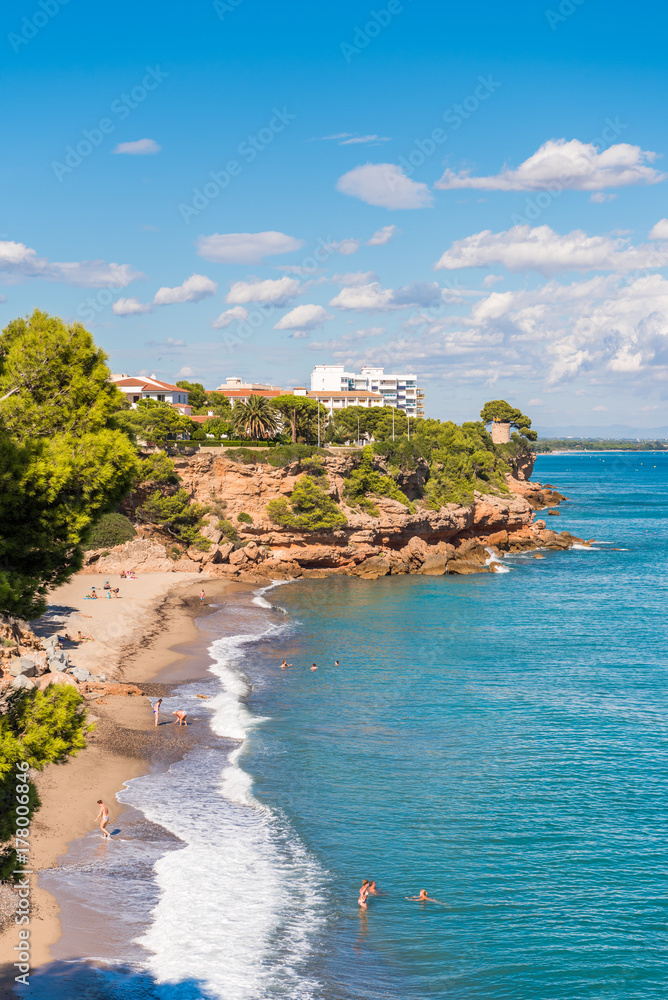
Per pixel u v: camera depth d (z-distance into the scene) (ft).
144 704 159.63
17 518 61.36
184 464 349.82
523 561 404.36
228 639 225.56
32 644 177.37
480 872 101.09
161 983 74.90
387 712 163.22
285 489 356.38
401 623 253.44
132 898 89.66
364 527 355.15
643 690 181.06
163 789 120.26
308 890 94.99
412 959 83.05
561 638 233.76
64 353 71.05
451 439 520.83
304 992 76.18
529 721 158.81
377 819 114.32
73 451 64.44
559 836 110.63
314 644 222.69
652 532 535.19
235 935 84.58
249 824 110.63
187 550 332.80
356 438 570.46
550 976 80.53
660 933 89.20
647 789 126.41
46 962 76.18
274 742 143.13
